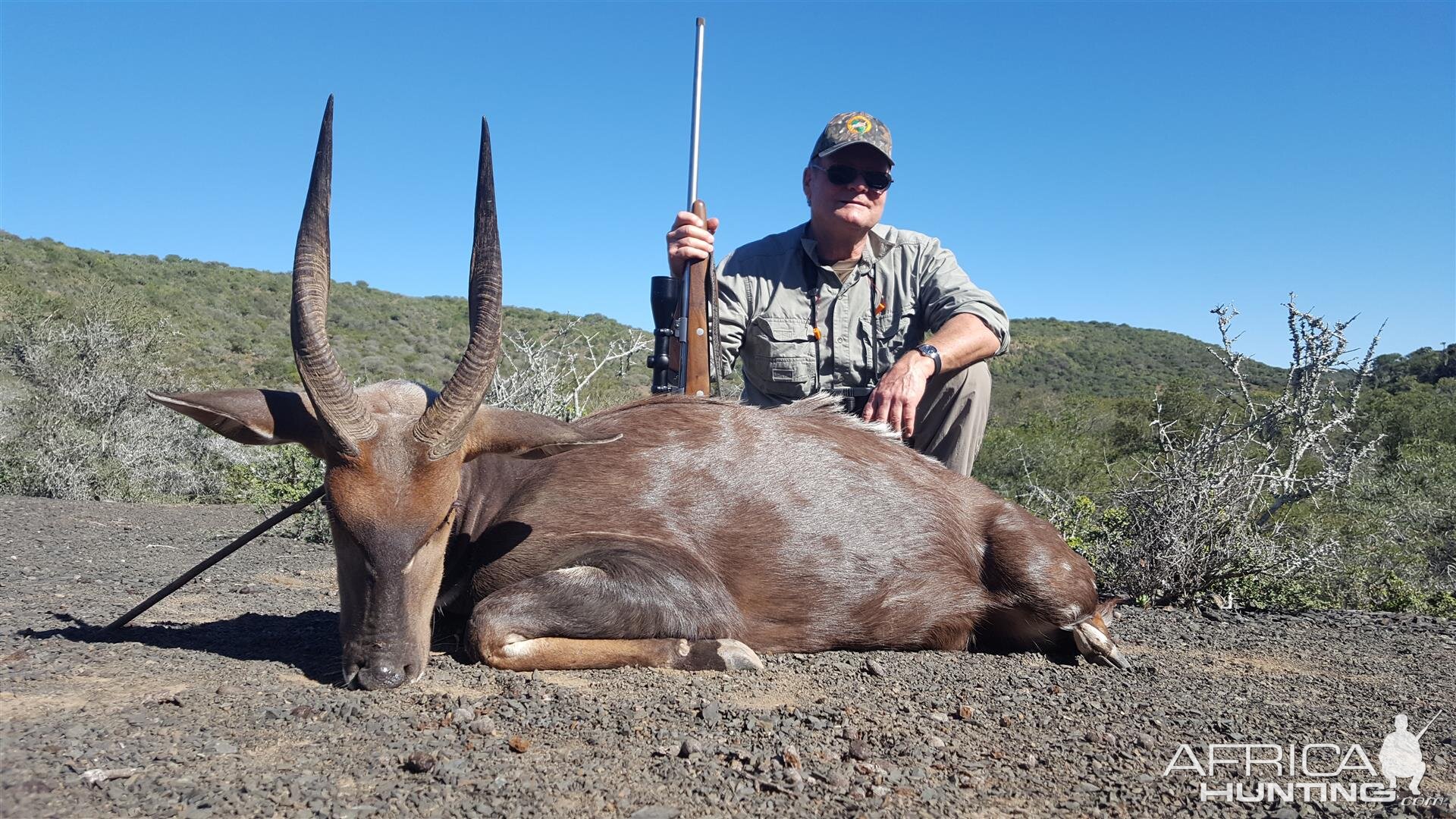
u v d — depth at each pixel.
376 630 3.65
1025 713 3.75
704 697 3.71
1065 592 4.82
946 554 4.86
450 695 3.57
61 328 19.72
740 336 6.47
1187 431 10.22
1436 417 22.06
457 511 4.49
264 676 3.84
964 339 5.77
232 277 62.34
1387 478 15.04
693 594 4.26
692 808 2.64
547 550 4.32
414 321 56.72
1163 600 7.61
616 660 4.11
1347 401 9.00
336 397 3.58
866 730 3.38
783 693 3.84
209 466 17.34
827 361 6.43
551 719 3.31
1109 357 93.25
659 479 4.54
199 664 4.04
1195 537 7.58
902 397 5.43
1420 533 12.78
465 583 4.48
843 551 4.64
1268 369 32.06
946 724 3.52
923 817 2.66
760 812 2.63
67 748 2.84
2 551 7.94
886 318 6.45
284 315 53.66
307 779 2.69
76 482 15.38
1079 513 9.16
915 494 4.89
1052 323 111.94
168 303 48.03
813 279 6.52
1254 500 8.10
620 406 4.95
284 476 11.90
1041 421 23.06
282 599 6.12
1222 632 6.12
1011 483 16.64
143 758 2.79
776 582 4.54
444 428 3.67
